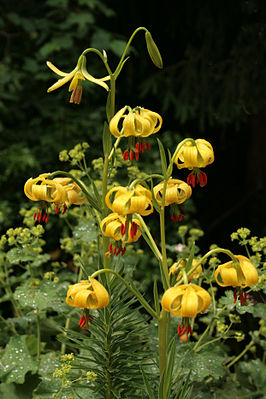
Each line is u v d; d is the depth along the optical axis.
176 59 5.21
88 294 1.70
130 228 1.77
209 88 4.85
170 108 5.57
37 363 2.57
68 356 2.07
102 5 4.96
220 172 6.17
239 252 4.59
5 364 2.58
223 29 4.77
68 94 5.42
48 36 5.52
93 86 5.22
